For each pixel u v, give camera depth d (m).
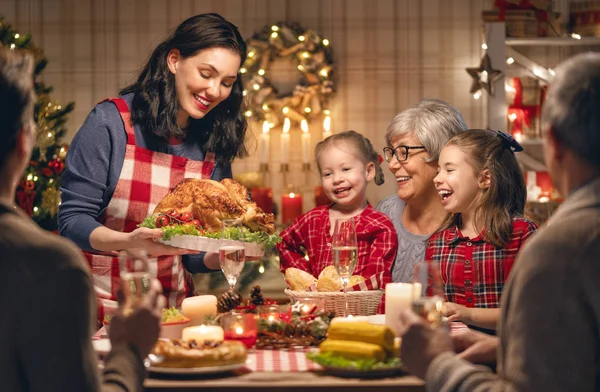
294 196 4.99
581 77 1.27
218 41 2.55
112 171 2.58
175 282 2.62
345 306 2.14
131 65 5.73
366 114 5.70
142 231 2.28
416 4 5.70
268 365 1.72
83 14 5.72
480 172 2.45
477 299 2.43
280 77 5.67
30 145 1.29
